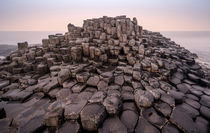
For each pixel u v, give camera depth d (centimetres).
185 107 442
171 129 331
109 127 318
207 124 371
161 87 535
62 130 310
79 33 1081
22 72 807
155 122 351
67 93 488
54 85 551
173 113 374
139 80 577
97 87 520
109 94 447
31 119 366
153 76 623
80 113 339
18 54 960
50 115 330
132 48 840
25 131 322
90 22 1060
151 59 747
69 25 1173
